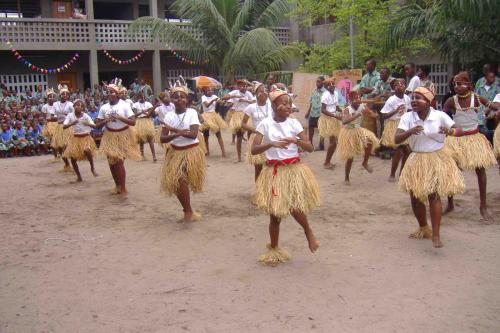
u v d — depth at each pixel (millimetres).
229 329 3699
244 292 4320
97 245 5680
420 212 5391
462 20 9781
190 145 6270
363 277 4555
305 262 4957
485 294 4148
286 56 18594
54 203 7801
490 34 10266
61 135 10273
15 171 10836
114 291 4410
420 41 12336
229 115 12656
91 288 4484
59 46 19344
